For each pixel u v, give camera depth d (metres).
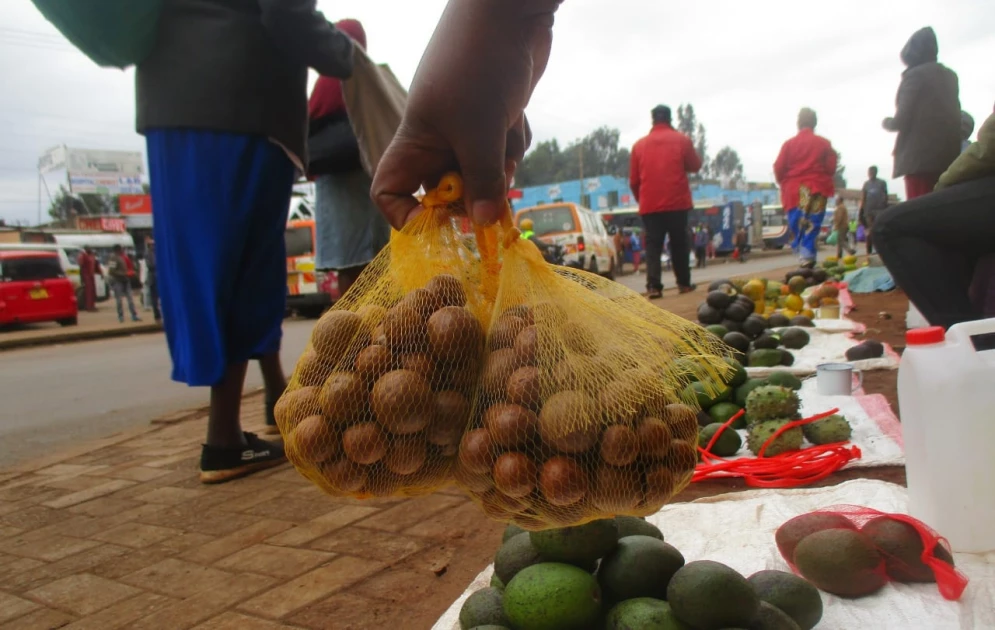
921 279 3.74
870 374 4.60
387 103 4.35
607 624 1.66
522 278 1.78
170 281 3.59
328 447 1.66
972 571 2.03
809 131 10.84
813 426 3.27
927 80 6.63
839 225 19.14
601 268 19.00
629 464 1.58
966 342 2.18
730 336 4.96
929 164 6.77
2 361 13.12
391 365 1.70
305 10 3.36
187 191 3.43
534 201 67.25
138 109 3.53
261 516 3.26
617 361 1.68
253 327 3.79
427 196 1.84
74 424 6.74
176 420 5.90
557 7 1.66
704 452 3.27
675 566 1.74
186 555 2.89
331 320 1.84
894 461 2.98
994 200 3.48
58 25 3.28
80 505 3.73
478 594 1.86
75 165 55.09
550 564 1.74
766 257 39.09
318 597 2.41
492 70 1.59
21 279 19.16
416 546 2.76
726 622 1.55
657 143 10.55
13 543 3.24
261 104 3.48
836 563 1.92
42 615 2.48
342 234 4.99
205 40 3.41
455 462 1.74
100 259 36.75
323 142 4.82
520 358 1.67
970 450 2.12
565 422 1.55
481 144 1.64
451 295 1.80
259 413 5.65
